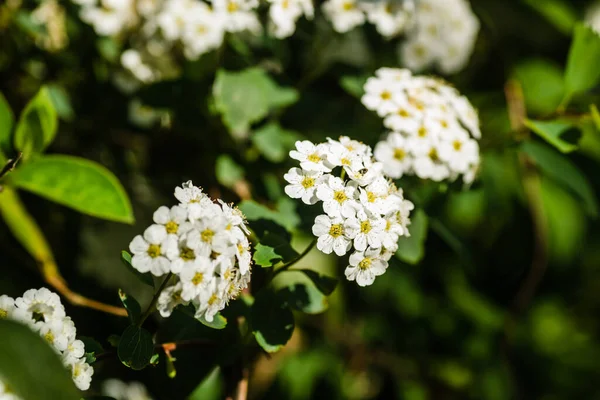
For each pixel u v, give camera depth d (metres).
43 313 0.25
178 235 0.25
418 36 0.35
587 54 0.32
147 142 0.36
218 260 0.25
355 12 0.33
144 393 0.35
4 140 0.31
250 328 0.28
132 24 0.34
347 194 0.26
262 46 0.34
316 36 0.34
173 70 0.35
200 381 0.29
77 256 0.36
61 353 0.25
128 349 0.26
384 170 0.30
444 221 0.39
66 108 0.35
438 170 0.30
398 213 0.28
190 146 0.35
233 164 0.33
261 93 0.32
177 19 0.32
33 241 0.32
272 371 0.40
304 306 0.28
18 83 0.36
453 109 0.31
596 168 0.38
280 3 0.31
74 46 0.36
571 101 0.34
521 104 0.37
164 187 0.36
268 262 0.27
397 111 0.30
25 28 0.35
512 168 0.39
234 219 0.26
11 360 0.22
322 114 0.35
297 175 0.27
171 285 0.25
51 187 0.30
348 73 0.34
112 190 0.30
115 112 0.36
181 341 0.28
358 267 0.27
